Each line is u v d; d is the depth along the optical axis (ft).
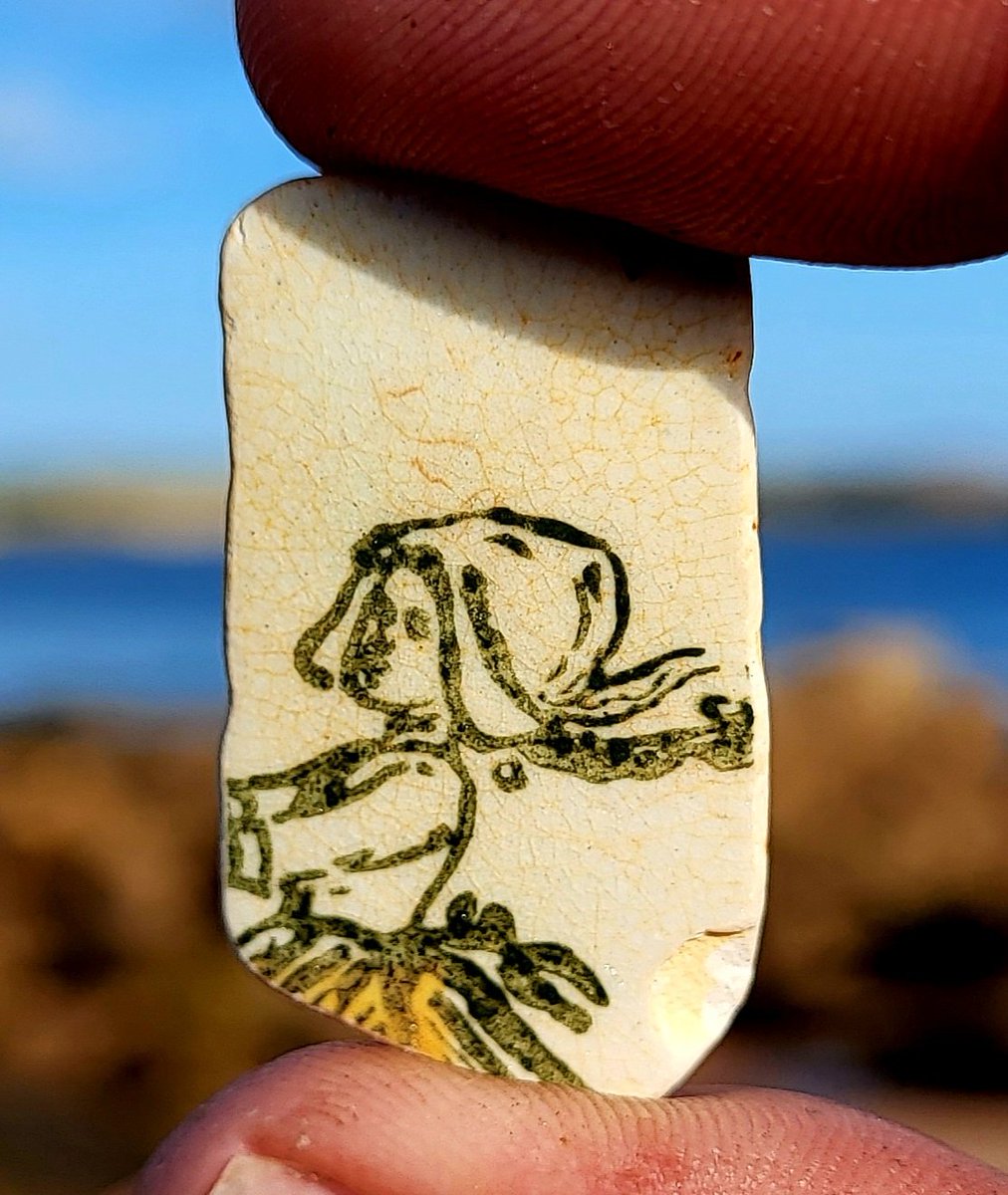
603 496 0.22
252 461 0.22
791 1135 0.25
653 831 0.22
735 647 0.22
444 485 0.22
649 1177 0.23
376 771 0.22
